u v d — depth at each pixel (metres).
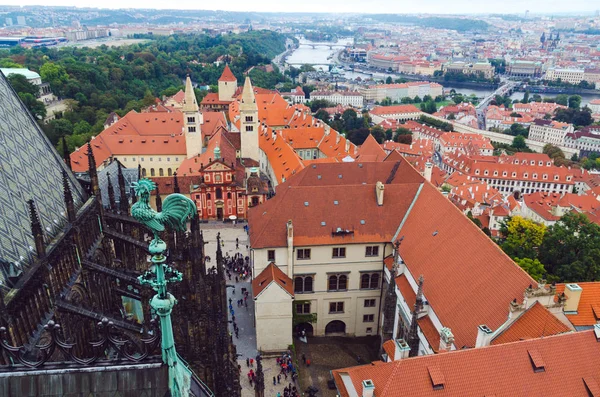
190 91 168.00
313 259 91.75
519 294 59.91
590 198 171.38
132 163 182.25
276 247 89.19
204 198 150.62
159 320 21.25
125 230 76.38
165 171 184.50
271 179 178.50
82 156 169.00
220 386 47.53
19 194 49.47
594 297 68.62
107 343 22.69
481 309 63.28
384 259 93.44
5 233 44.31
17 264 43.78
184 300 53.25
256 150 180.12
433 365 52.25
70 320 48.12
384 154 139.75
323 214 92.50
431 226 84.50
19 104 59.31
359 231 91.88
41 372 21.55
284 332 89.12
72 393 21.61
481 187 180.25
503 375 51.69
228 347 53.53
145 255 79.38
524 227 113.56
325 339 96.81
